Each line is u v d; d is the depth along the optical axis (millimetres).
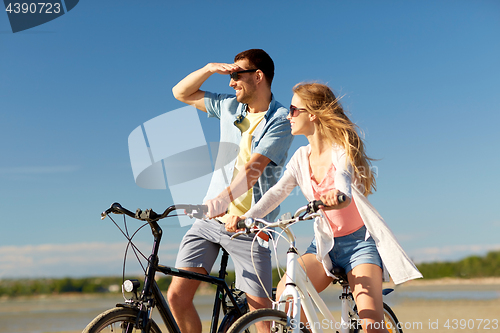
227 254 2717
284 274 2086
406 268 2174
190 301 2656
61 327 10922
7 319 12953
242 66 2869
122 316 1938
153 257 2084
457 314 9312
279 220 1945
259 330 1879
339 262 2408
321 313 2336
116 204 2107
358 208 2295
